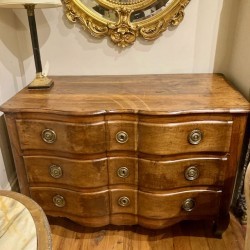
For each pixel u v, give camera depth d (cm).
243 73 134
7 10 141
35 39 129
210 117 108
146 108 108
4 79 139
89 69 161
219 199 126
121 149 117
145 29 148
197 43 153
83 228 147
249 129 130
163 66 159
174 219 130
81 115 107
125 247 136
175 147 112
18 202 70
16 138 119
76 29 152
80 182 122
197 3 144
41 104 114
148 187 122
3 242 58
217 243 137
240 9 139
